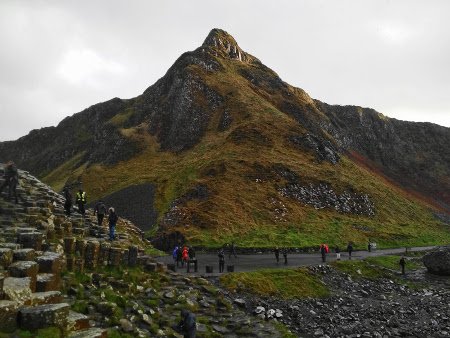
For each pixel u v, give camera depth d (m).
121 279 21.03
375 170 147.00
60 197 37.88
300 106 127.94
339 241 59.97
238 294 28.39
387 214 78.12
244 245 52.97
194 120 105.00
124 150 104.81
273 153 83.69
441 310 30.69
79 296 16.08
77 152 174.00
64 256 17.91
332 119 164.62
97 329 10.70
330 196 74.50
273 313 25.33
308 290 33.00
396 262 49.78
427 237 71.88
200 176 74.56
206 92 112.88
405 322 27.11
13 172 26.27
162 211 65.44
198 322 20.02
